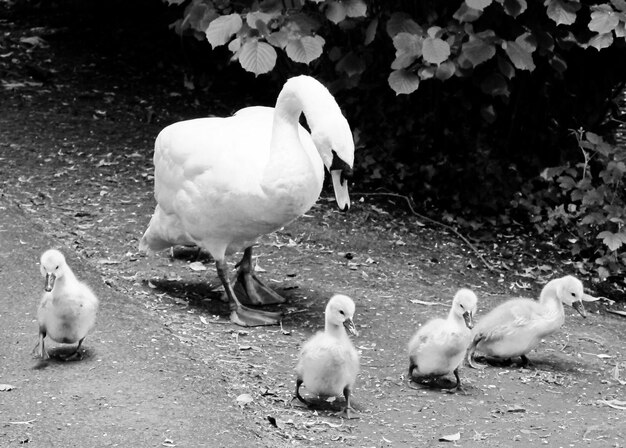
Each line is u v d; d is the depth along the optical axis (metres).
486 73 12.26
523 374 8.73
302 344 8.78
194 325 8.98
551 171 12.37
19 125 13.16
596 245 12.01
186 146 9.03
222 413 7.23
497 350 8.77
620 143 14.12
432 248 11.70
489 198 12.62
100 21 16.31
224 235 9.10
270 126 9.27
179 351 8.23
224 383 7.78
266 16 11.12
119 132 13.32
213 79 15.03
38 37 15.61
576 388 8.50
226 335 8.85
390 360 8.70
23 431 6.87
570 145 13.41
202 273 10.21
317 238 11.36
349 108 13.02
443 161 12.81
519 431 7.45
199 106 14.30
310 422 7.37
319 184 9.21
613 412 8.02
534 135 13.37
